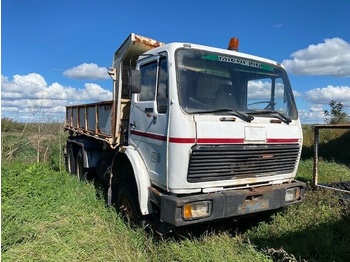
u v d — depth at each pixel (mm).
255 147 3998
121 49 5277
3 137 9930
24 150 9898
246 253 3703
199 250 3672
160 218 3672
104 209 4859
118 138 5086
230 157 3803
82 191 5621
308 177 7523
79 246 3639
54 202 4812
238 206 3775
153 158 4027
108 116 5680
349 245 3953
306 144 12516
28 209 4477
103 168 5883
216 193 3730
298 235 4230
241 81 4246
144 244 3951
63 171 7250
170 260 3578
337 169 8945
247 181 4039
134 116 4562
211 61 4047
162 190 3873
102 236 3939
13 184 5234
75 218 4324
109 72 5148
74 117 8781
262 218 4887
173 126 3604
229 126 3764
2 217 4074
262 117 4172
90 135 6938
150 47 5016
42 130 10125
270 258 3650
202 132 3582
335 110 14867
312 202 5242
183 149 3537
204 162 3646
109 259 3488
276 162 4320
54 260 3320
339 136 12492
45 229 3943
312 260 3658
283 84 4734
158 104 3961
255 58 4551
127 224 4430
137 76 4039
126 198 4551
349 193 5367
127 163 4730
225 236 4184
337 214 4734
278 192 4180
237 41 4691
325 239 4039
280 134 4270
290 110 4691
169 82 3727
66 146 8797
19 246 3531
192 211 3510
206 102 3830
